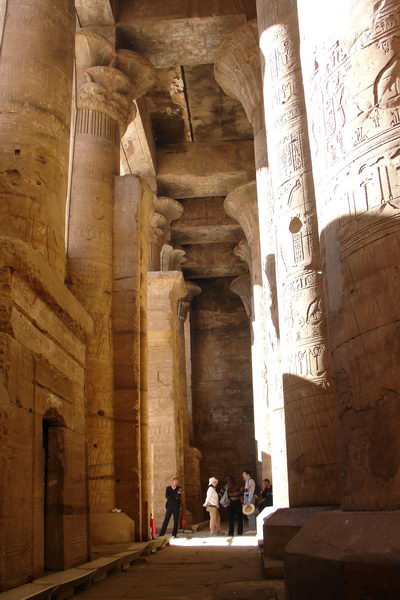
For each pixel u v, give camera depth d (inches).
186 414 900.0
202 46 581.3
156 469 640.4
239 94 527.8
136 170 752.3
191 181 771.4
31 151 305.0
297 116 320.2
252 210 705.6
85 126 506.3
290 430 286.2
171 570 301.4
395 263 135.0
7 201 290.8
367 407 134.2
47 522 243.4
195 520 807.1
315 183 167.9
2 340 200.7
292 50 336.2
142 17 559.5
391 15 149.9
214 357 1044.5
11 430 200.8
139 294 480.1
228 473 992.9
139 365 464.4
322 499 265.3
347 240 146.9
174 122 745.6
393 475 126.3
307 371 283.1
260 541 368.5
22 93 314.2
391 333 132.0
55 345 256.5
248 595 204.1
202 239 884.6
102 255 471.5
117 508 427.2
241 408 1019.3
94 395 436.1
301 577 131.3
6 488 192.1
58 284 252.7
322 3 169.0
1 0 334.6
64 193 323.6
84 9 542.9
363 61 151.9
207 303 1067.9
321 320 286.4
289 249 303.6
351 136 151.3
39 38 329.4
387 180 141.0
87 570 237.3
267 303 428.5
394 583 111.4
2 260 206.8
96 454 424.2
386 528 120.3
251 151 762.8
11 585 189.2
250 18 552.4
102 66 516.4
